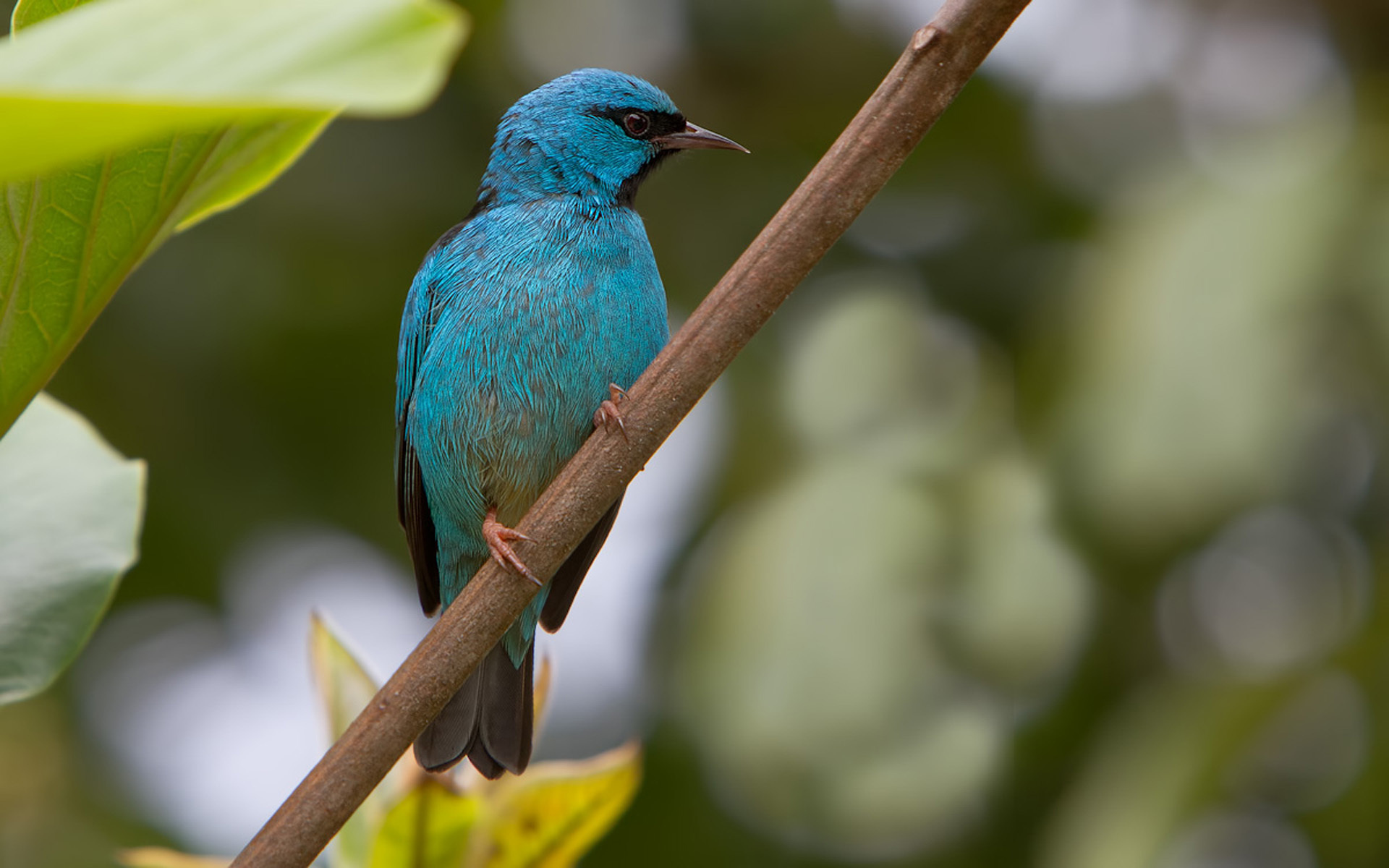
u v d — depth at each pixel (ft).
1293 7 38.68
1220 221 28.25
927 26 15.37
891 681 29.09
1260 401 26.76
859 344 33.32
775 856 35.58
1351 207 27.55
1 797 36.19
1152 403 27.53
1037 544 29.94
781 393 34.91
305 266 37.47
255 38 7.04
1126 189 34.24
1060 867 28.60
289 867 13.99
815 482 31.37
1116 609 33.78
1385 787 29.68
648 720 39.29
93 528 16.12
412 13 7.01
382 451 39.09
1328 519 33.24
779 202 40.70
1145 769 28.55
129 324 36.45
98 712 38.68
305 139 12.94
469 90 39.68
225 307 36.91
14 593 15.57
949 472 31.30
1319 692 30.04
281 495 38.52
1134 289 28.63
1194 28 39.96
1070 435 28.99
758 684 29.63
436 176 38.83
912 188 40.06
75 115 6.69
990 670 29.71
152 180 12.48
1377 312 26.96
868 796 28.78
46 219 12.44
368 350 38.17
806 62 40.75
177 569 37.96
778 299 15.94
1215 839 31.27
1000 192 39.88
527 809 15.62
